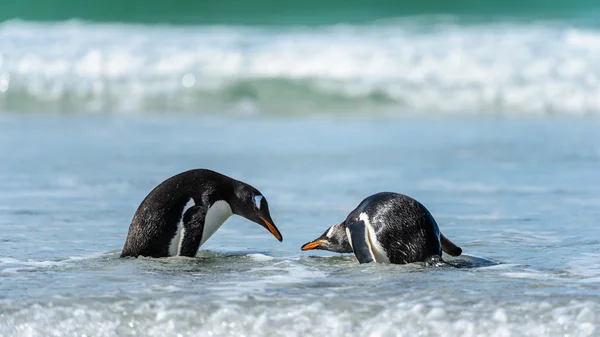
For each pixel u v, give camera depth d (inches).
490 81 1331.2
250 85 1330.0
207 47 1445.6
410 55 1408.7
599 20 1772.9
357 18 1926.7
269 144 911.0
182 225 376.5
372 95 1314.0
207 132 1032.8
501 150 848.3
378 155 815.1
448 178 666.2
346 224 378.3
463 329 272.1
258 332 271.3
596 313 283.3
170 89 1321.4
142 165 740.0
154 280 332.2
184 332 272.5
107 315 283.6
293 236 448.8
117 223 484.1
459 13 1961.1
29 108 1270.9
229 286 322.3
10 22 1830.7
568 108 1263.5
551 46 1454.2
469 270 351.3
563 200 561.9
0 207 534.0
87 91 1306.6
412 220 361.1
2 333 272.2
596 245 413.1
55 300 297.1
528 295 305.9
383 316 282.0
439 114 1258.6
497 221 486.6
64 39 1493.6
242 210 390.3
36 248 405.7
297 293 310.7
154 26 1732.3
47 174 684.7
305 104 1300.4
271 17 1972.2
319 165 744.3
